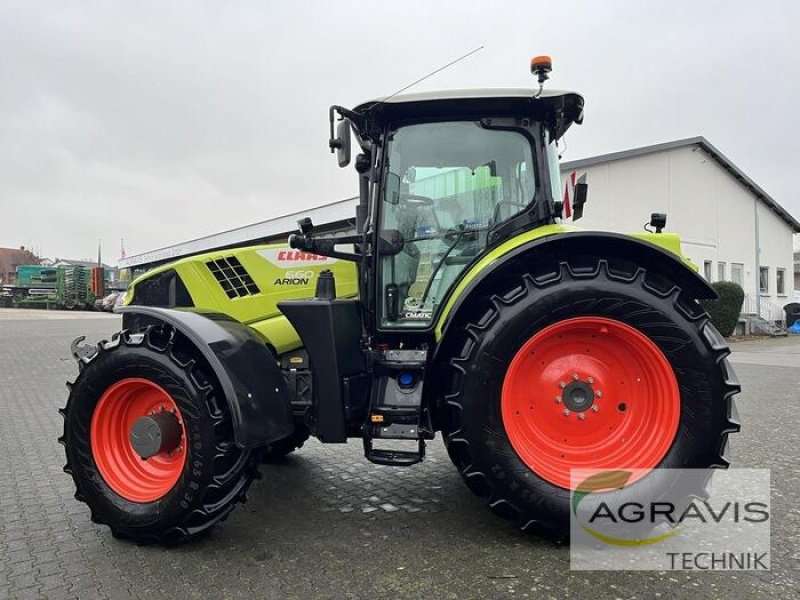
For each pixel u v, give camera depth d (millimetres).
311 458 4672
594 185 15477
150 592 2588
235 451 2979
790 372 9500
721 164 19406
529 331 2902
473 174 3387
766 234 22062
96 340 14922
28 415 6488
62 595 2578
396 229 3402
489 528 3215
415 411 3029
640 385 3027
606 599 2461
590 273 2949
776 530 3145
